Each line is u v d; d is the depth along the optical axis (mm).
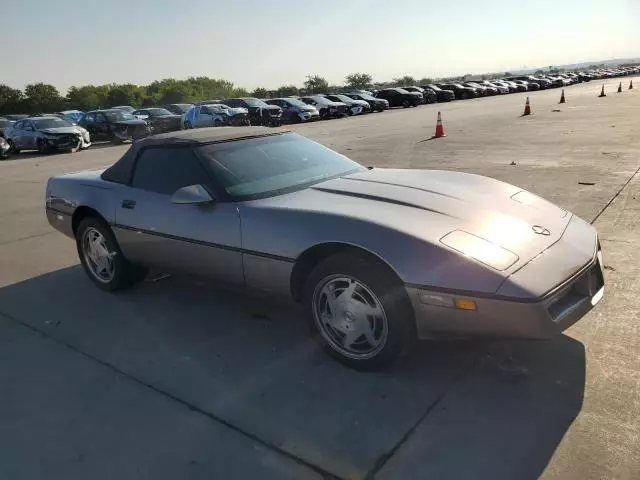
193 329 3646
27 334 3713
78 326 3801
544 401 2592
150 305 4109
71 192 4516
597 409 2500
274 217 3123
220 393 2852
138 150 4098
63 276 4934
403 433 2438
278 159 3834
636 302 3547
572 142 11797
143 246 3932
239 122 23391
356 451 2340
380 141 14766
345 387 2836
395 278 2705
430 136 15211
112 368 3182
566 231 3047
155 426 2598
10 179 12273
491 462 2213
